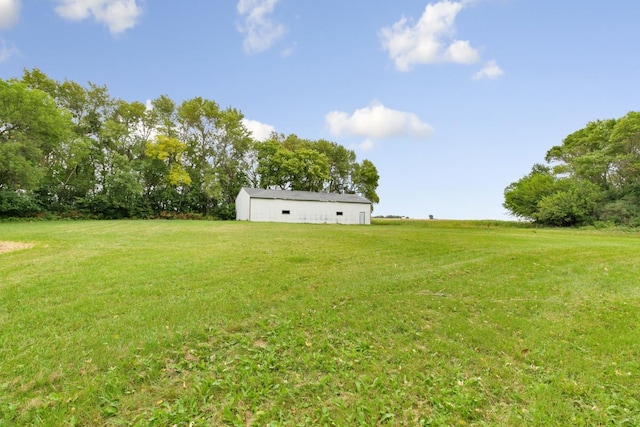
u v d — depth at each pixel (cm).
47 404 212
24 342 300
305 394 236
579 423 206
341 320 385
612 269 719
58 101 2720
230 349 306
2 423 193
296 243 1121
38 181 2217
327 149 4481
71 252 828
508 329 367
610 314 418
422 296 489
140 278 559
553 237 1590
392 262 772
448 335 348
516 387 249
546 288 550
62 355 277
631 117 2573
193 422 201
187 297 456
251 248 977
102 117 2959
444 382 254
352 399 230
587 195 2759
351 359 290
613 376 263
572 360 291
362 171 4625
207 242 1111
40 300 427
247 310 410
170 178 3141
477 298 489
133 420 202
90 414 205
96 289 484
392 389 244
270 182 3825
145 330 337
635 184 2636
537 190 3055
